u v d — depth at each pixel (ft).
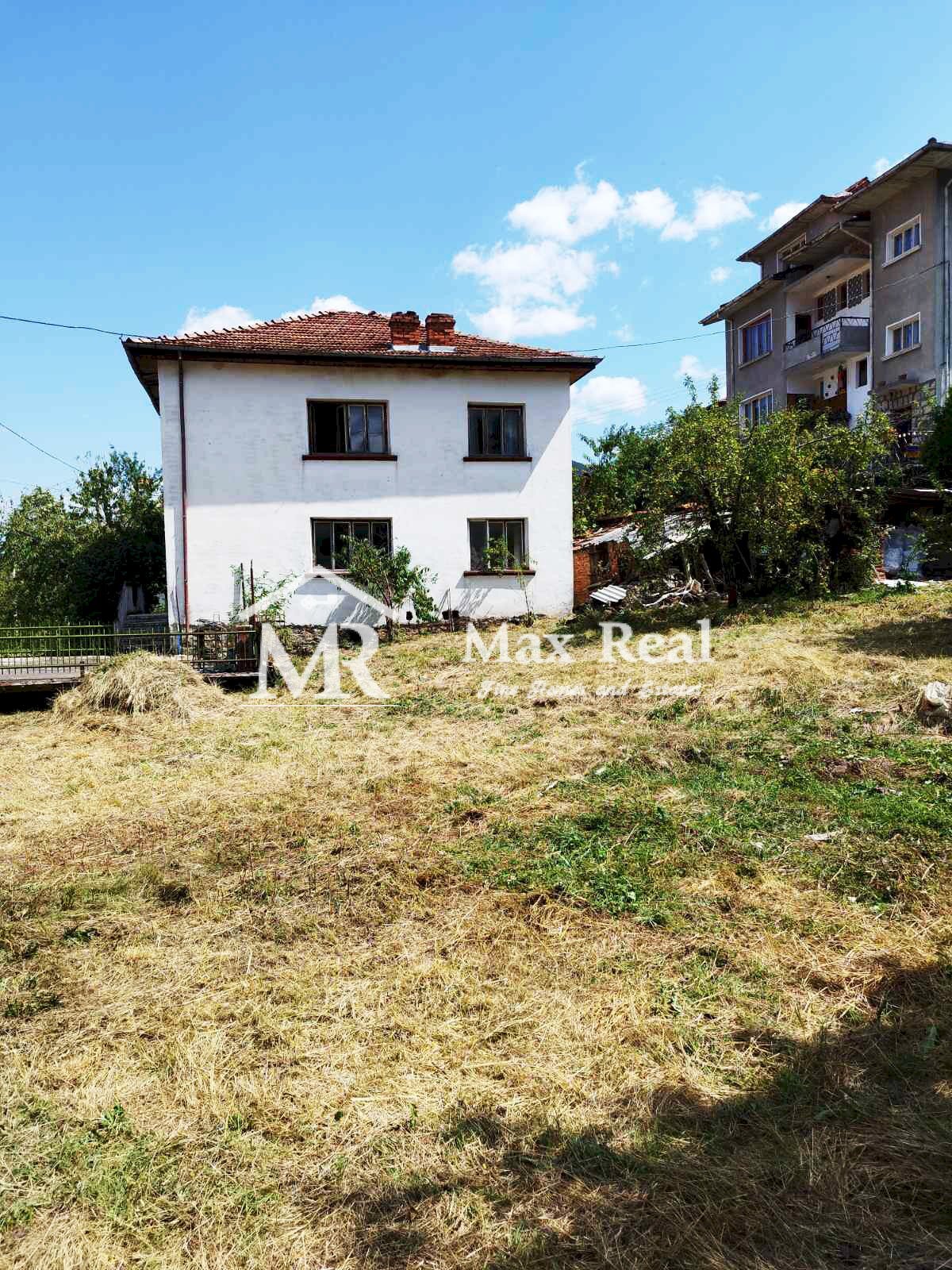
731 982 12.07
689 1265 7.39
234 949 13.99
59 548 78.23
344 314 66.18
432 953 13.50
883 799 17.99
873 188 73.82
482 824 19.12
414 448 58.85
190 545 55.06
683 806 18.95
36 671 42.78
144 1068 10.77
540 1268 7.48
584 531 84.33
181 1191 8.59
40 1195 8.57
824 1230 7.70
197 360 54.49
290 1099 10.05
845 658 33.71
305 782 24.07
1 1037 11.56
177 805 22.48
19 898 16.26
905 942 12.80
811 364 85.87
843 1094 9.62
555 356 59.67
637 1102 9.70
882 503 50.16
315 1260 7.73
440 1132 9.38
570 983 12.35
